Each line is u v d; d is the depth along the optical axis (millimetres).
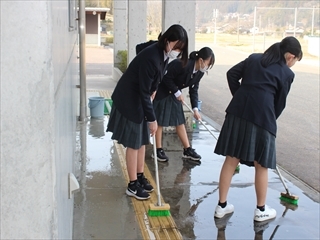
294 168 5469
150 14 32938
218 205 3746
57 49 1434
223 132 3549
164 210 3662
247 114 3383
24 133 1121
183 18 6355
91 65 19078
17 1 1070
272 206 4027
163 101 5043
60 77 1590
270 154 3439
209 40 36500
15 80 1098
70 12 2621
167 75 4844
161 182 4535
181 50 3578
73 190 2033
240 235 3426
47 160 1146
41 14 1087
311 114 9469
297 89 13211
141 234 3336
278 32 37062
